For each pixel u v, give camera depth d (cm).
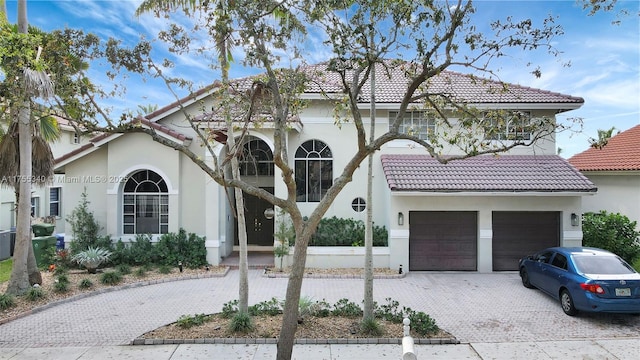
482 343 881
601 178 1952
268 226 1995
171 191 1636
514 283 1393
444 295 1252
